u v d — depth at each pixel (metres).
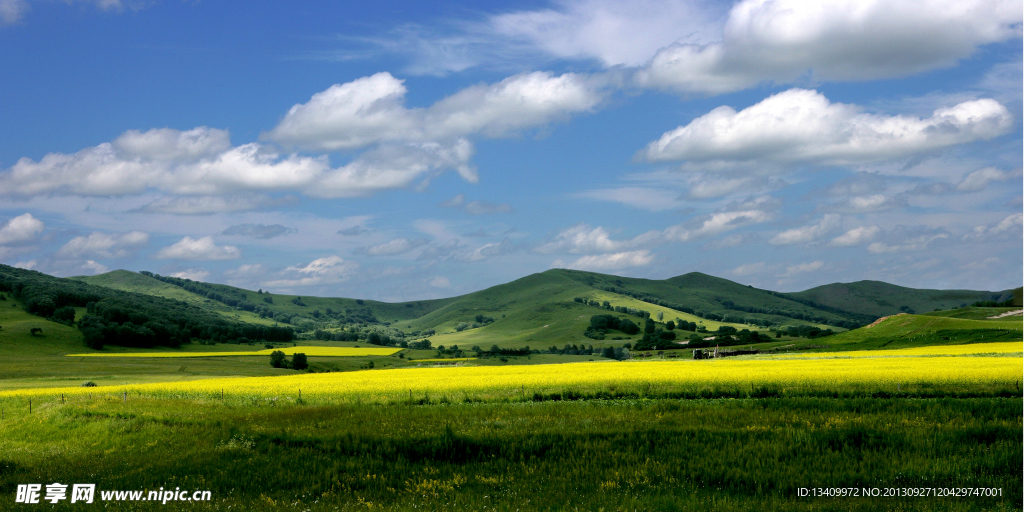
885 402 34.28
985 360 63.97
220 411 38.78
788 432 26.98
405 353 185.25
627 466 24.03
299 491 22.69
